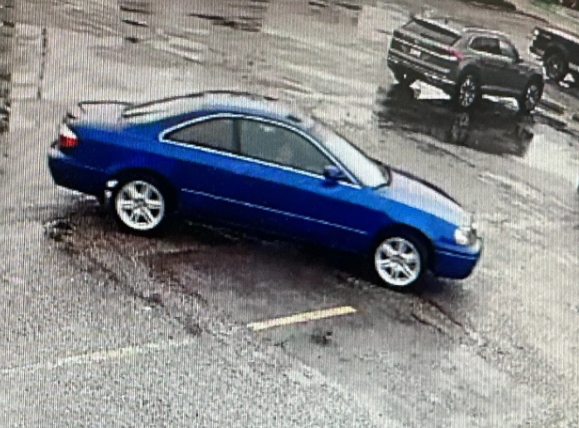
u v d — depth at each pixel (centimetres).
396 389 867
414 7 2989
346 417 806
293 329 941
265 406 801
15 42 1788
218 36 2161
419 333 983
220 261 1053
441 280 1124
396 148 1659
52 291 919
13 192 1131
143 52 1894
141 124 1072
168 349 859
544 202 1541
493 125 1989
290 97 1802
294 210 1068
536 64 2177
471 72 2045
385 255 1074
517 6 3484
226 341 892
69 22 2016
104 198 1081
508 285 1149
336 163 1073
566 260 1283
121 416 752
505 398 890
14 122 1364
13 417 729
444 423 827
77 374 797
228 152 1066
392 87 2066
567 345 1020
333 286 1051
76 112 1099
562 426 859
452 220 1080
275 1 2686
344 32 2459
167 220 1078
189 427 754
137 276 983
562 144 1955
